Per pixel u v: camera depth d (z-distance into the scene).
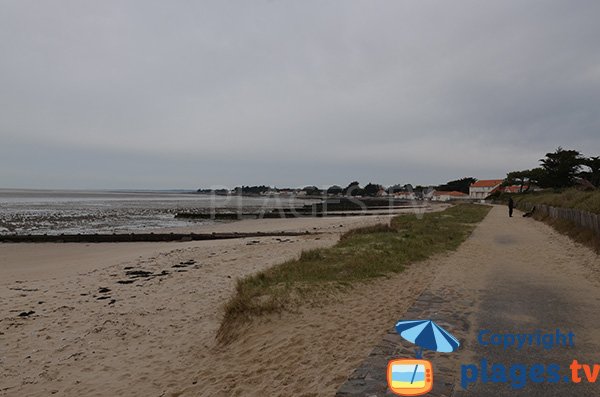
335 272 9.95
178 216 53.22
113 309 9.74
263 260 16.19
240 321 7.20
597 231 13.26
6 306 10.05
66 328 8.44
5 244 25.95
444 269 10.10
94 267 16.03
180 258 17.59
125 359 6.84
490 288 7.96
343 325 6.44
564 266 10.31
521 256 12.10
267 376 5.16
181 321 8.75
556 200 28.05
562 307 6.57
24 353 7.18
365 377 4.09
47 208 71.31
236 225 40.25
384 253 12.27
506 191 97.75
